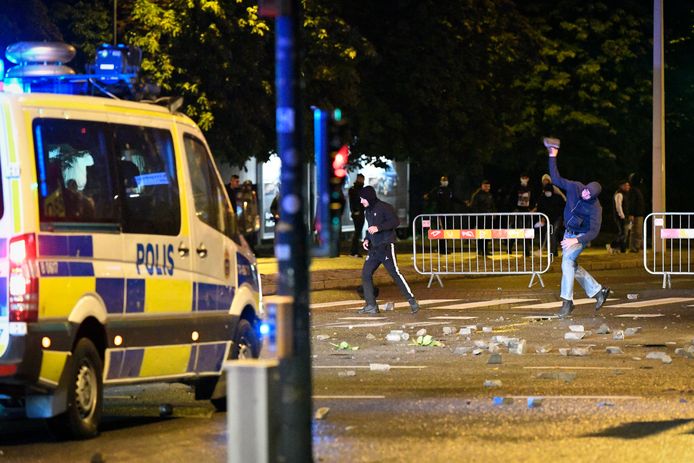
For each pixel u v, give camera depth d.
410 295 29.06
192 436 13.98
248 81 41.22
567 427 14.23
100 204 13.99
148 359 14.52
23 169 13.26
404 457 12.56
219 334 15.73
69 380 13.41
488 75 49.62
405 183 57.53
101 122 14.19
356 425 14.39
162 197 14.88
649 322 26.75
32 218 13.23
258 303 16.89
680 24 62.28
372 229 28.91
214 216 15.93
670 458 12.53
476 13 48.06
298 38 10.66
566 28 57.22
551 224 45.34
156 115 15.02
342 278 37.47
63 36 41.62
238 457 9.88
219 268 15.84
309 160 43.53
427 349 22.25
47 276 13.20
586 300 32.06
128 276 14.19
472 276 41.09
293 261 10.43
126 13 41.75
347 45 42.72
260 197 51.16
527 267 41.88
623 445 13.18
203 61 40.31
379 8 47.44
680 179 71.25
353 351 21.97
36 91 15.77
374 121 46.66
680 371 19.20
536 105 57.84
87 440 13.72
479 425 14.38
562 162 59.78
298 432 10.16
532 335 24.39
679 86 63.91
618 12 57.81
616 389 17.33
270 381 9.88
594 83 57.72
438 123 48.31
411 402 16.14
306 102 42.47
